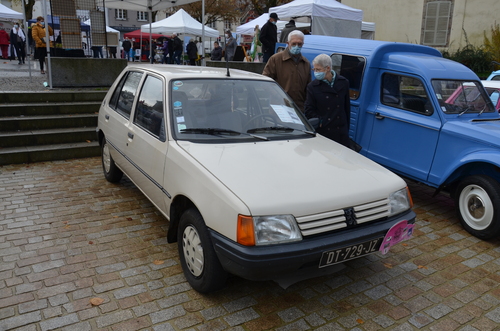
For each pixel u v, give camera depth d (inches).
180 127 147.6
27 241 163.6
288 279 124.3
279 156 139.5
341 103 206.5
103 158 233.5
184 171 132.3
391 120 226.1
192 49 765.9
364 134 242.4
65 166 263.3
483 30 695.7
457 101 213.5
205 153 135.3
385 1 803.4
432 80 211.3
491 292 142.0
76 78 369.4
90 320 118.3
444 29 737.0
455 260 164.4
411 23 772.6
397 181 138.5
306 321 122.0
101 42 437.4
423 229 194.5
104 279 139.1
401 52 242.7
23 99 312.5
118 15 2048.5
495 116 221.9
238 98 165.2
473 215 187.6
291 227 111.9
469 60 677.3
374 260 161.5
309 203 115.3
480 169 189.8
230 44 624.7
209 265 121.4
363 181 131.3
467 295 139.5
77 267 146.0
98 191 220.7
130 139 177.0
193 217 127.0
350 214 120.6
